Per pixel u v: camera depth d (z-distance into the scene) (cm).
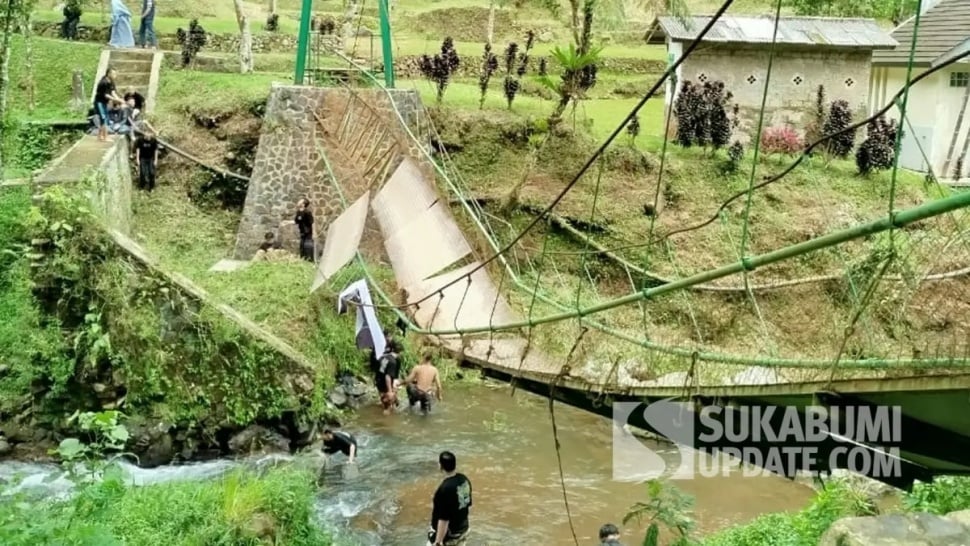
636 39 3503
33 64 2344
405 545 1133
